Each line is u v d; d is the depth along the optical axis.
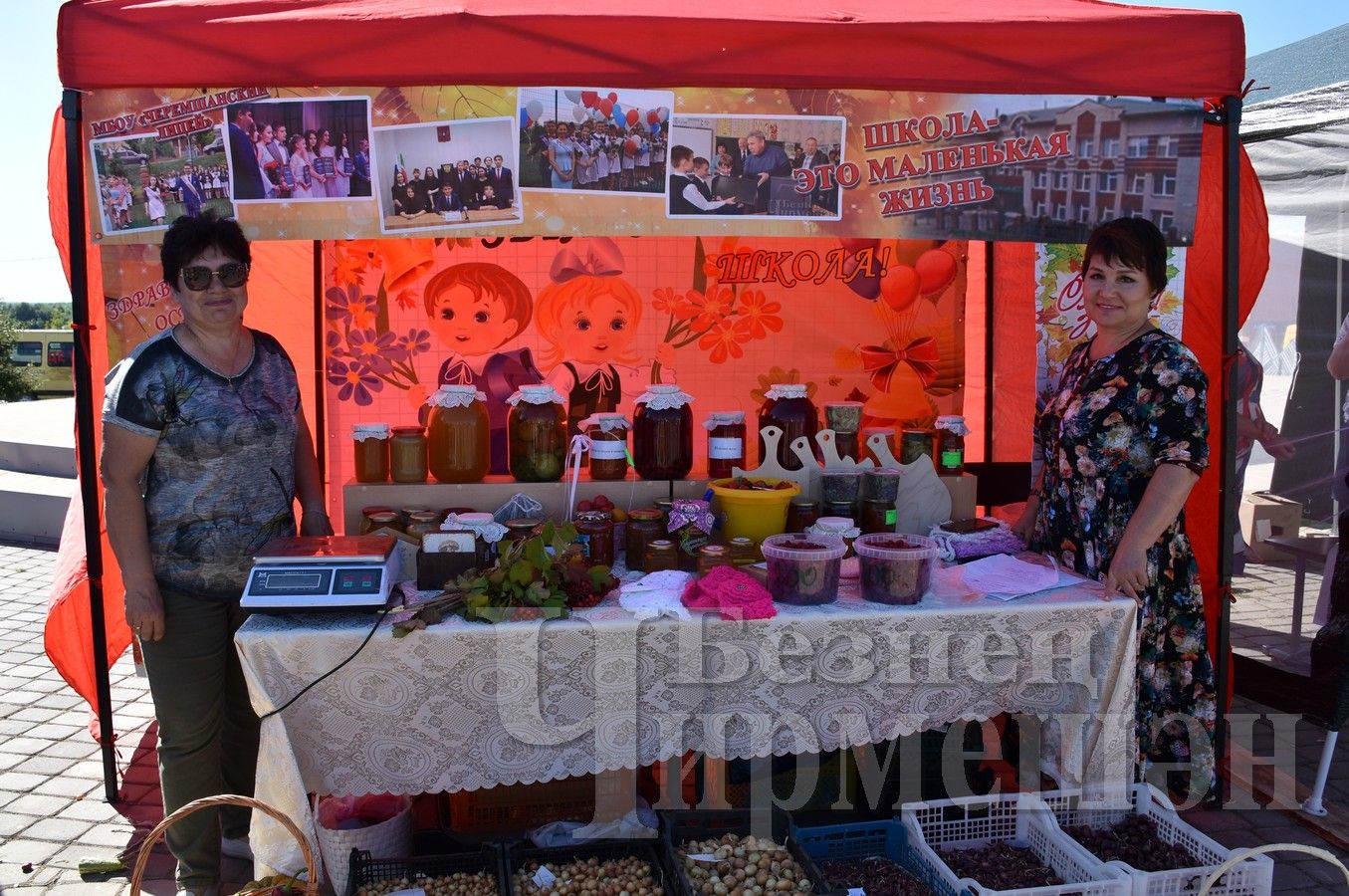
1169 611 2.93
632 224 2.82
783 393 3.26
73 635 3.56
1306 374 5.00
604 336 4.30
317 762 2.42
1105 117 2.93
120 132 2.69
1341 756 3.82
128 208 2.72
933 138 2.89
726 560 2.80
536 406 3.08
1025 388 4.73
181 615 2.56
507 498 3.05
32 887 2.87
